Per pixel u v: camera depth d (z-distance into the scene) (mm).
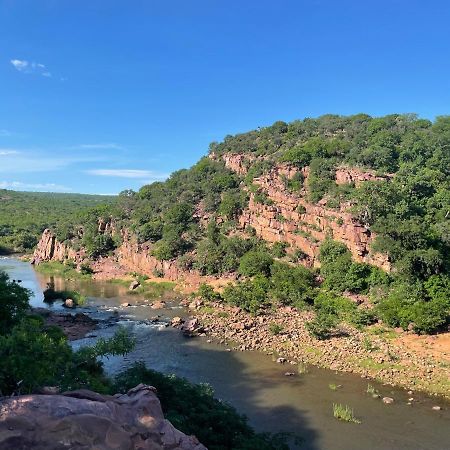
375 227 76188
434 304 58188
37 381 17484
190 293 91625
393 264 71438
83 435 12531
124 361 50312
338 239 83000
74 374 24656
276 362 49812
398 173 96750
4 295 39156
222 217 112938
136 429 13500
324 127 139500
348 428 35094
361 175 96500
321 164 103688
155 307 80062
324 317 60812
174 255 107188
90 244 126125
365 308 66188
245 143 144125
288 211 97188
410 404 39156
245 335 59594
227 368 48250
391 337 56062
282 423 35938
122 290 99250
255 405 39281
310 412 37844
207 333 61438
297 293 73812
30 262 148875
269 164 116375
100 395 14555
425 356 49406
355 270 73562
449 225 74875
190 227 113938
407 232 70500
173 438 13938
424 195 90000
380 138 109875
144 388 15031
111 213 139125
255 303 70562
